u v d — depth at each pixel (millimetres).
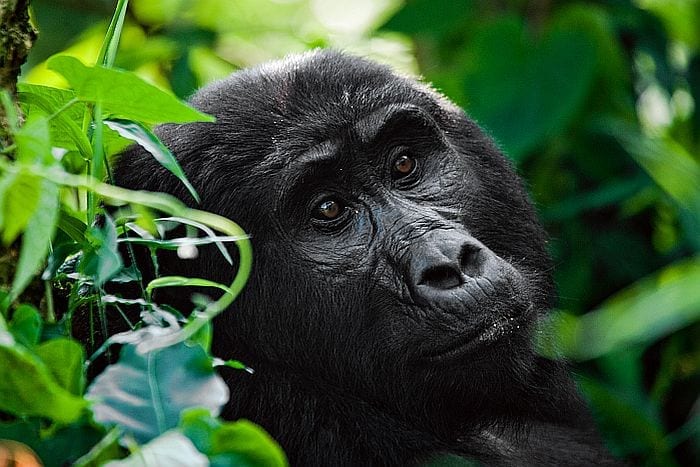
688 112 13289
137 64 12078
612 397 9922
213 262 6988
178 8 12734
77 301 4863
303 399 7098
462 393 6754
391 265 6781
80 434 4074
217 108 7172
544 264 7863
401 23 12406
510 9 12680
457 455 7074
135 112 4516
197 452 3686
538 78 11516
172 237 6680
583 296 11570
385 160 7090
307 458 7027
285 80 7191
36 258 3836
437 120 7582
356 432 7039
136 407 3943
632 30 12703
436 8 12312
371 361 6887
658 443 10172
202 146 7031
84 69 4266
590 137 12078
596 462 8312
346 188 6996
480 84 11586
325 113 7035
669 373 11133
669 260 11867
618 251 11812
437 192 7168
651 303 9062
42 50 12273
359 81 7234
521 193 8000
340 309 6906
